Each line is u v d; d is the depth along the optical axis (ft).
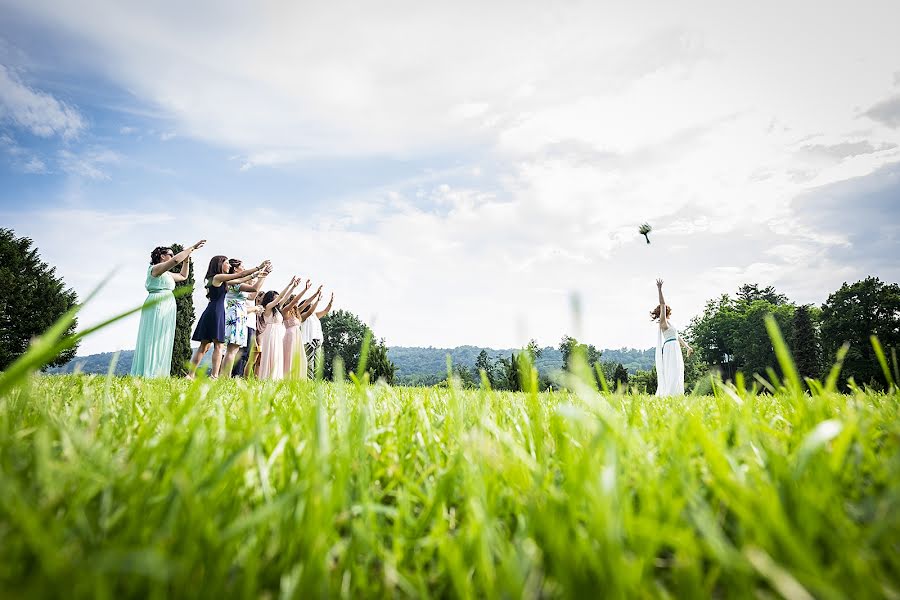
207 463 3.01
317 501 2.10
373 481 3.38
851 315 177.47
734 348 242.17
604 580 1.66
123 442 3.90
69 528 2.14
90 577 1.50
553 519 2.07
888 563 1.90
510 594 1.79
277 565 2.00
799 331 207.92
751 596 1.65
